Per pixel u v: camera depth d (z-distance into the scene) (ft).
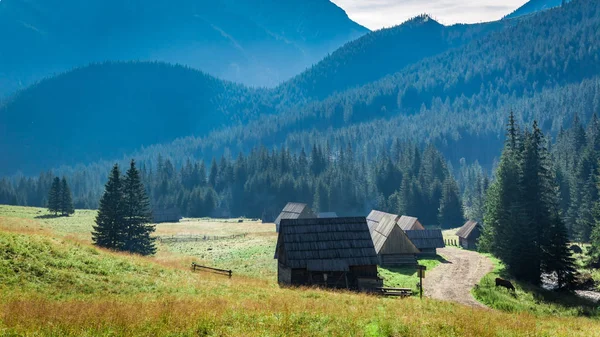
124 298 92.99
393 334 68.54
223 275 148.46
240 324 69.10
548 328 89.71
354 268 156.76
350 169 643.04
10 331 58.23
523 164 223.71
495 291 157.99
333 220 162.40
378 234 246.27
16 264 98.43
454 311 102.47
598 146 461.78
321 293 119.75
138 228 249.34
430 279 188.14
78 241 139.64
